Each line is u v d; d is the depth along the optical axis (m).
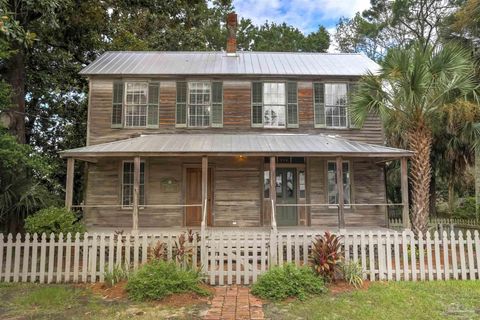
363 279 8.30
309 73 15.05
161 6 19.31
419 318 5.92
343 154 12.14
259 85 15.07
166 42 23.59
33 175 12.45
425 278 8.41
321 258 7.90
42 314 6.25
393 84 11.42
